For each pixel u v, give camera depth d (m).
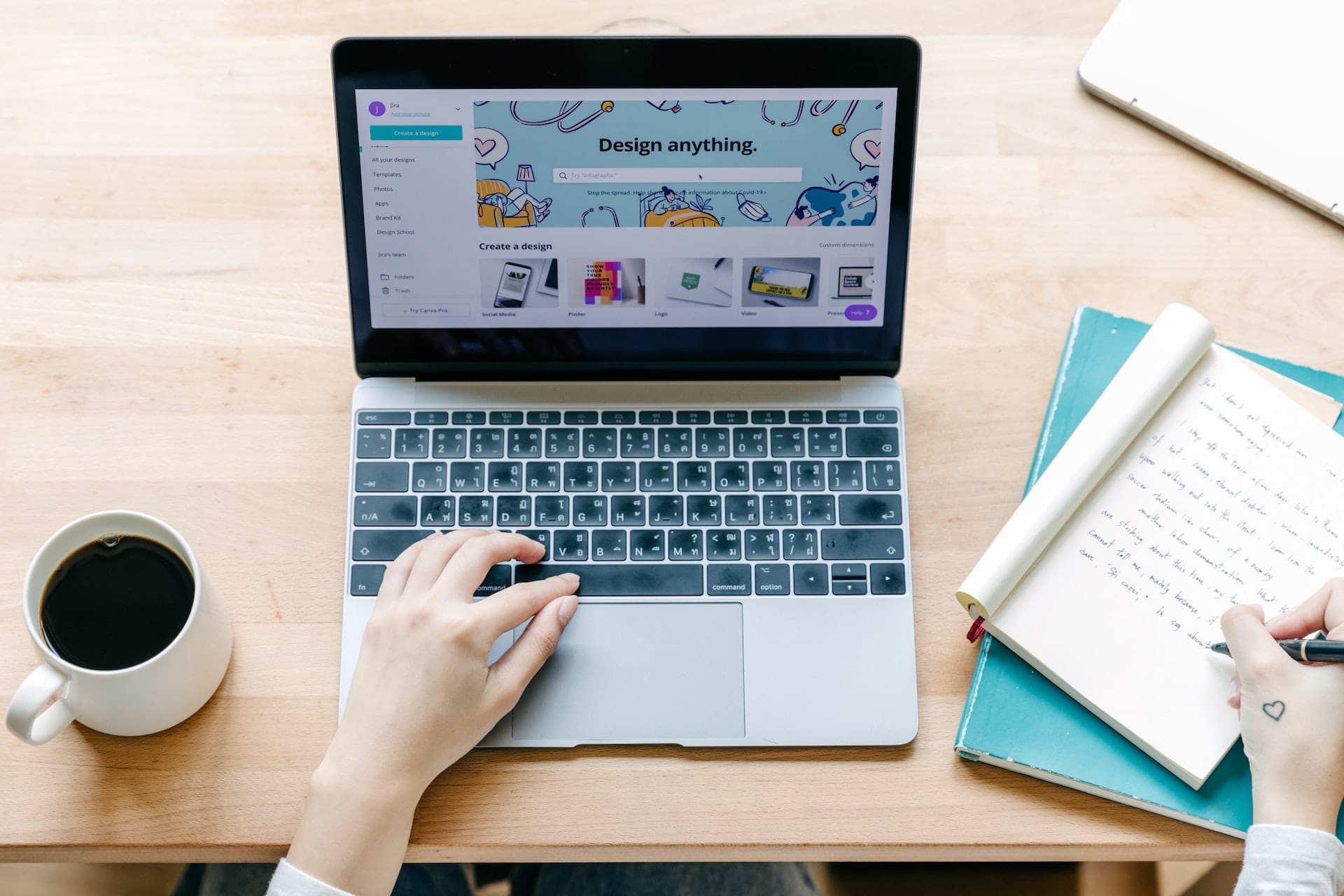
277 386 0.73
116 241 0.76
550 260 0.68
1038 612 0.64
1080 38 0.82
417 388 0.70
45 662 0.57
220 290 0.75
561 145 0.65
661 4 0.82
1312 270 0.76
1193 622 0.64
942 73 0.81
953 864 0.90
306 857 0.58
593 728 0.63
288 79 0.80
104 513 0.60
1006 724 0.63
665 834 0.62
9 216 0.76
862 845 0.62
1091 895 0.88
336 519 0.69
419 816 0.62
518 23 0.81
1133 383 0.68
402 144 0.65
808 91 0.65
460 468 0.69
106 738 0.63
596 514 0.68
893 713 0.64
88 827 0.61
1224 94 0.79
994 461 0.71
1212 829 0.61
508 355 0.70
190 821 0.62
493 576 0.67
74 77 0.79
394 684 0.61
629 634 0.65
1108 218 0.78
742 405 0.70
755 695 0.64
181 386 0.72
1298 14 0.80
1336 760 0.58
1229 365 0.70
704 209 0.67
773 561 0.67
